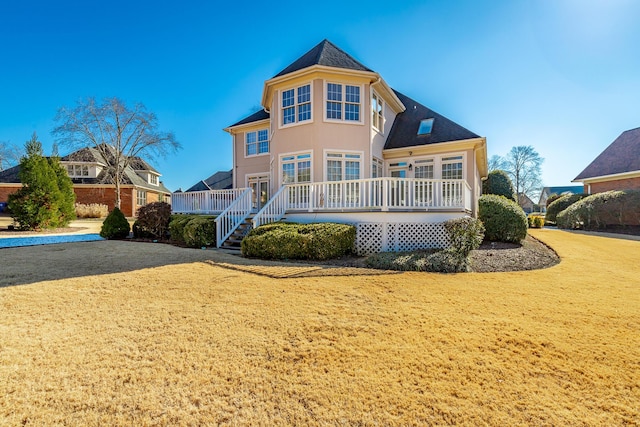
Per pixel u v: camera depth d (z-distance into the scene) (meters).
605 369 2.79
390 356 3.00
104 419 2.13
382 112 14.31
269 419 2.15
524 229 11.23
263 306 4.39
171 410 2.22
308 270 6.81
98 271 6.53
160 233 13.38
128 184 28.91
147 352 3.04
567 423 2.12
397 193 10.60
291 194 11.78
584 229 18.83
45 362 2.82
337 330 3.60
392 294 5.02
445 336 3.45
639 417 2.18
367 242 9.66
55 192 16.14
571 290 5.32
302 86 12.80
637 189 18.59
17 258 7.99
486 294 5.05
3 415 2.14
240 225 11.55
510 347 3.20
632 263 7.99
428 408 2.27
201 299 4.69
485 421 2.13
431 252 8.37
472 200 12.67
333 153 12.39
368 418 2.16
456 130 13.36
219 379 2.60
